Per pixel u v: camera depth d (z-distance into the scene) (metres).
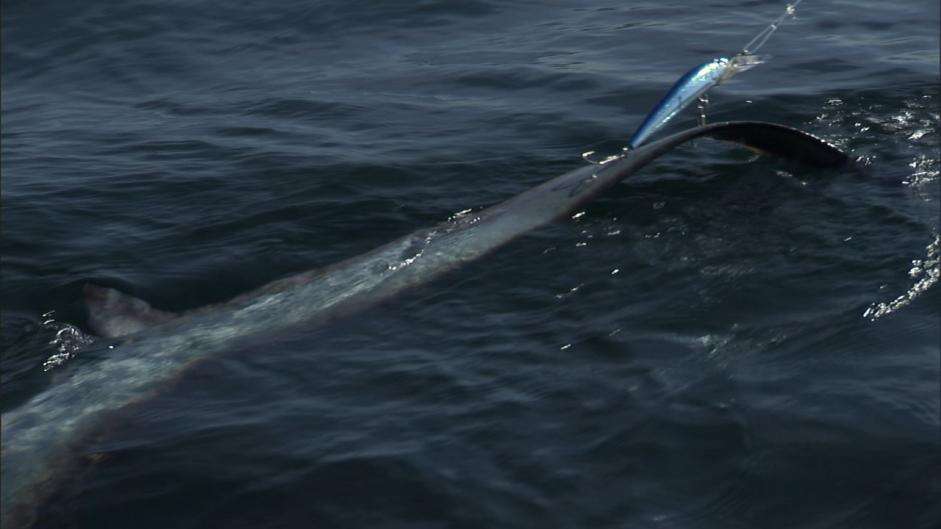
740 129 8.91
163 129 12.02
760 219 8.47
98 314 7.66
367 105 12.26
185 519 5.61
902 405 6.13
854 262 7.75
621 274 7.77
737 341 6.88
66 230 9.20
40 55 15.38
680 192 8.95
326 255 8.60
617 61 13.30
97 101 13.59
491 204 9.33
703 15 15.09
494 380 6.58
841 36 13.85
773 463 5.75
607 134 10.83
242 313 7.52
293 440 6.12
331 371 6.79
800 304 7.27
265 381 6.73
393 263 8.00
